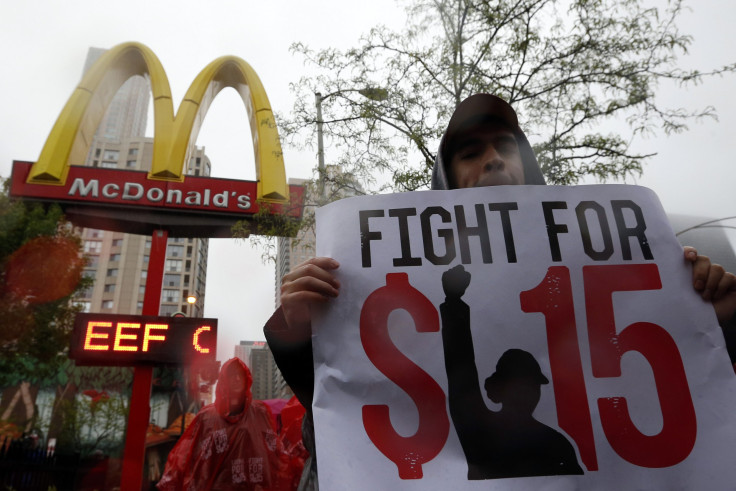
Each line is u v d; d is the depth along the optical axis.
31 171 12.36
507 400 1.17
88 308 80.75
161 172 12.47
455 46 5.27
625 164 5.04
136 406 9.05
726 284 1.22
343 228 1.38
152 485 19.75
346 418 1.18
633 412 1.14
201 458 3.57
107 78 14.52
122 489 8.67
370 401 1.20
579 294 1.25
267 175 12.38
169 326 8.92
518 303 1.25
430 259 1.32
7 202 14.22
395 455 1.14
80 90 13.62
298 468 3.84
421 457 1.13
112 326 8.70
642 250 1.29
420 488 1.10
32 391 28.80
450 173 1.74
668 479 1.09
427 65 5.40
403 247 1.33
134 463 8.84
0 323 15.77
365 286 1.30
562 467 1.10
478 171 1.59
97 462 21.30
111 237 86.19
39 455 20.39
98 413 26.56
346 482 1.11
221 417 3.71
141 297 83.31
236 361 3.88
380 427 1.17
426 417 1.17
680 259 1.28
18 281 16.02
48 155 12.43
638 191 1.36
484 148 1.62
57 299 16.89
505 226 1.33
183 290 94.38
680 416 1.13
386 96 5.53
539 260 1.29
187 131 13.05
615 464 1.10
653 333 1.21
